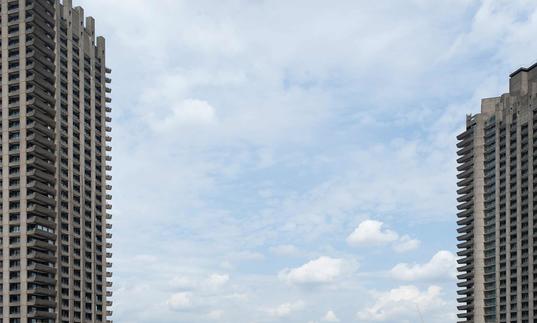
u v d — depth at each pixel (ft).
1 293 510.17
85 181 599.98
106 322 603.67
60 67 581.12
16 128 538.47
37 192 532.73
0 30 556.51
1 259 516.32
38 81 547.90
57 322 525.34
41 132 545.03
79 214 581.94
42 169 542.98
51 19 575.38
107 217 630.33
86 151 608.60
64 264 547.49
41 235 520.42
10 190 528.63
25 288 505.25
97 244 606.96
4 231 520.83
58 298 531.50
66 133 579.48
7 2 559.38
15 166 532.32
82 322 562.66
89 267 588.09
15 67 547.90
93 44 645.92
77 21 620.90
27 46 548.31
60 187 557.33
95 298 589.73
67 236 559.38
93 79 635.66
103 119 646.74
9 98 545.44
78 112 602.03
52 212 536.83
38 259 517.55
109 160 650.84
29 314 501.15
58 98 570.87
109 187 641.40
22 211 521.24
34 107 544.21
